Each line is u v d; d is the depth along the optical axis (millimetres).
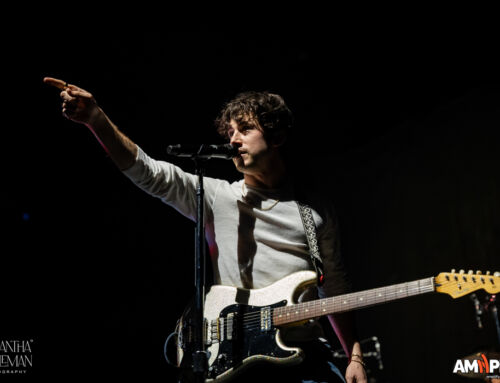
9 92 5832
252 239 2318
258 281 2254
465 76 6707
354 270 7727
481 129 6660
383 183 7645
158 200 7219
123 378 6496
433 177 7082
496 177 6422
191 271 7191
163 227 7180
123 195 6992
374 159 7828
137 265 6949
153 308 6914
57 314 6355
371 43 6688
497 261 6234
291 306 2104
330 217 2465
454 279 1887
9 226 6258
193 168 6680
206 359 2039
